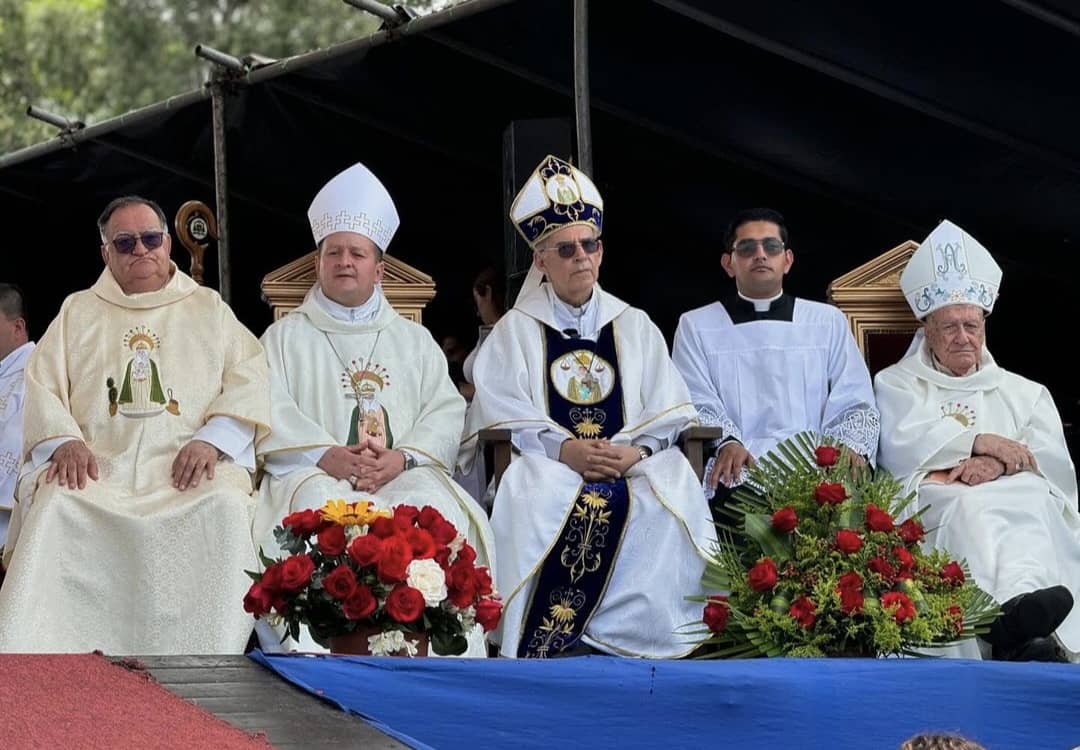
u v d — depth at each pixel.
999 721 10.30
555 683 9.73
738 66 15.68
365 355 13.70
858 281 14.89
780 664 10.13
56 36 29.97
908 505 13.54
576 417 13.74
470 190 18.19
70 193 18.78
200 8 30.58
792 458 12.21
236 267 19.19
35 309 19.34
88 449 12.67
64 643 12.14
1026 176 16.34
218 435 12.86
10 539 12.80
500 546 12.93
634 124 16.75
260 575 10.63
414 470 13.12
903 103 15.60
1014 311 18.28
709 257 18.64
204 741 8.41
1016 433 14.23
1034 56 14.62
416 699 9.56
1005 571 13.09
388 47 16.14
